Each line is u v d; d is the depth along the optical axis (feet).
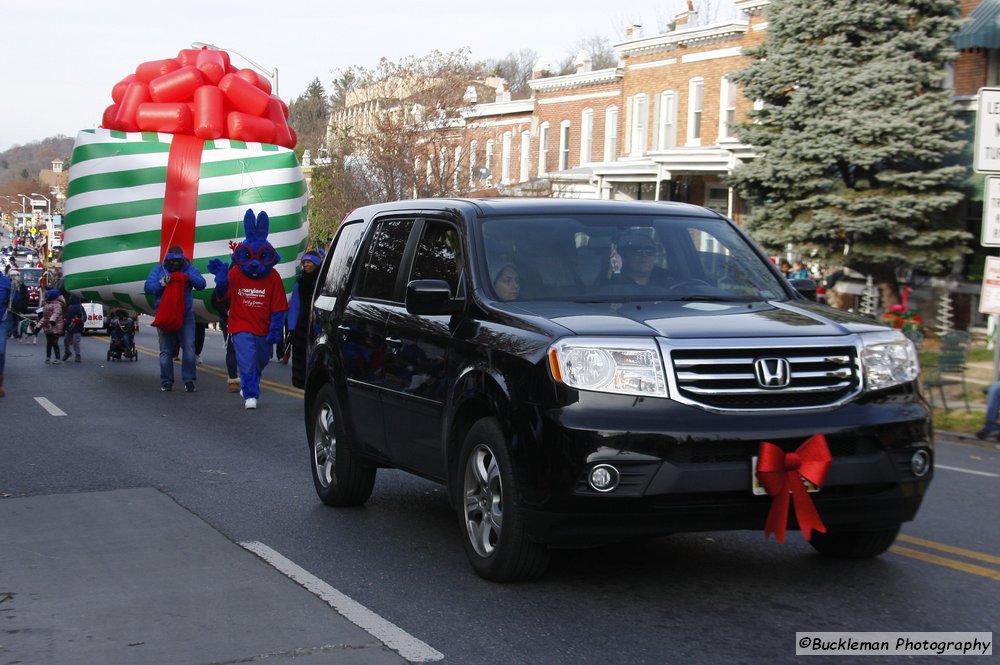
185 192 57.77
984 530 24.38
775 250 85.92
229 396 52.95
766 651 16.12
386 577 20.51
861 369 18.43
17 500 27.73
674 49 127.75
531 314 19.40
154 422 43.27
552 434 17.54
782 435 17.46
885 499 18.37
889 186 80.94
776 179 85.35
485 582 20.02
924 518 25.75
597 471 17.20
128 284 58.80
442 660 15.81
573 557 21.81
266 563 21.53
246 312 47.16
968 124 81.92
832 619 17.65
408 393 22.45
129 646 16.47
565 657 15.92
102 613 18.19
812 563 21.27
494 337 19.51
